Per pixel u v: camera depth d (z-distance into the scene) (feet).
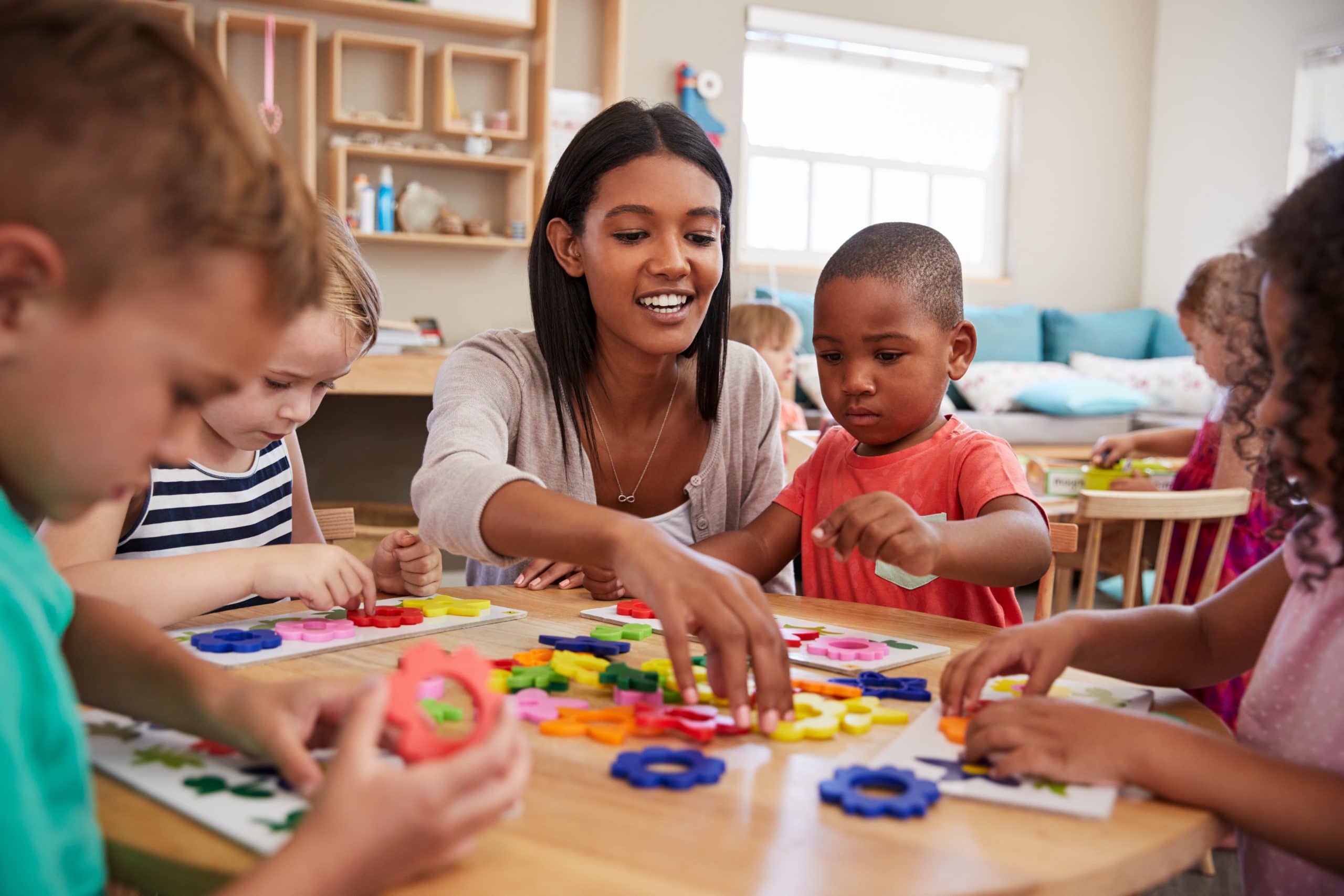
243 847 1.61
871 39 15.52
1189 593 6.46
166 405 1.51
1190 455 7.00
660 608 2.25
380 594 3.57
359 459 12.78
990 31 16.52
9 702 1.45
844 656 2.83
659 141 3.84
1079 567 6.77
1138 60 17.62
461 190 12.84
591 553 2.54
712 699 2.41
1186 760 1.88
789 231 16.06
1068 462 8.61
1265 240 2.12
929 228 4.27
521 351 4.31
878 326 4.00
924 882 1.53
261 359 1.62
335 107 11.68
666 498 4.58
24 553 1.67
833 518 3.04
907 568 2.98
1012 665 2.39
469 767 1.45
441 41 12.50
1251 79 15.99
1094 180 17.54
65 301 1.40
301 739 1.84
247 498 4.07
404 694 1.70
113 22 1.49
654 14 14.14
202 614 3.18
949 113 16.83
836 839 1.68
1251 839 2.58
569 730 2.16
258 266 1.53
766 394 4.76
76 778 1.60
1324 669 2.36
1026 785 1.90
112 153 1.39
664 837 1.67
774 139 15.83
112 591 2.79
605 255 3.88
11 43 1.41
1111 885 1.61
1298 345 2.00
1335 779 1.86
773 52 15.19
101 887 1.61
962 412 14.57
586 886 1.49
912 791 1.84
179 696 1.98
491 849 1.61
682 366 4.58
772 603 3.59
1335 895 2.33
